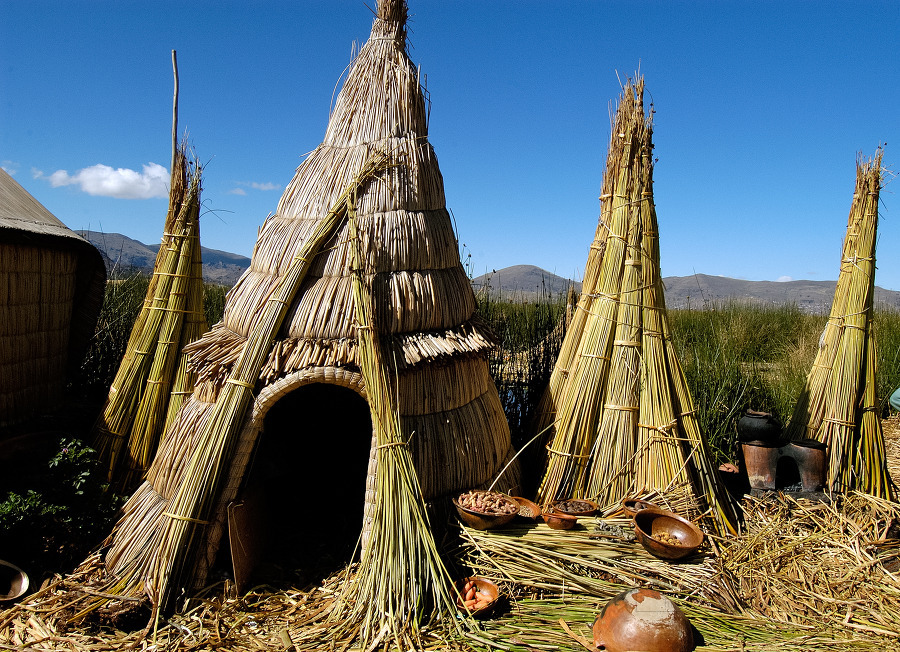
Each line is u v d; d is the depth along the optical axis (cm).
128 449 469
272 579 394
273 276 404
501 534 395
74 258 557
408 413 393
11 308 473
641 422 444
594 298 474
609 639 314
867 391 484
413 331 401
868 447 484
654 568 380
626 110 468
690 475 441
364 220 397
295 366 370
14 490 396
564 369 479
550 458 459
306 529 465
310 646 324
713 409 636
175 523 359
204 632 338
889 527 441
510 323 746
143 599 351
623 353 448
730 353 811
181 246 479
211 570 379
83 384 616
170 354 474
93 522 407
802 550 420
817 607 372
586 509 430
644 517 412
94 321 585
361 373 372
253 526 401
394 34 436
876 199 480
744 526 443
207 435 368
